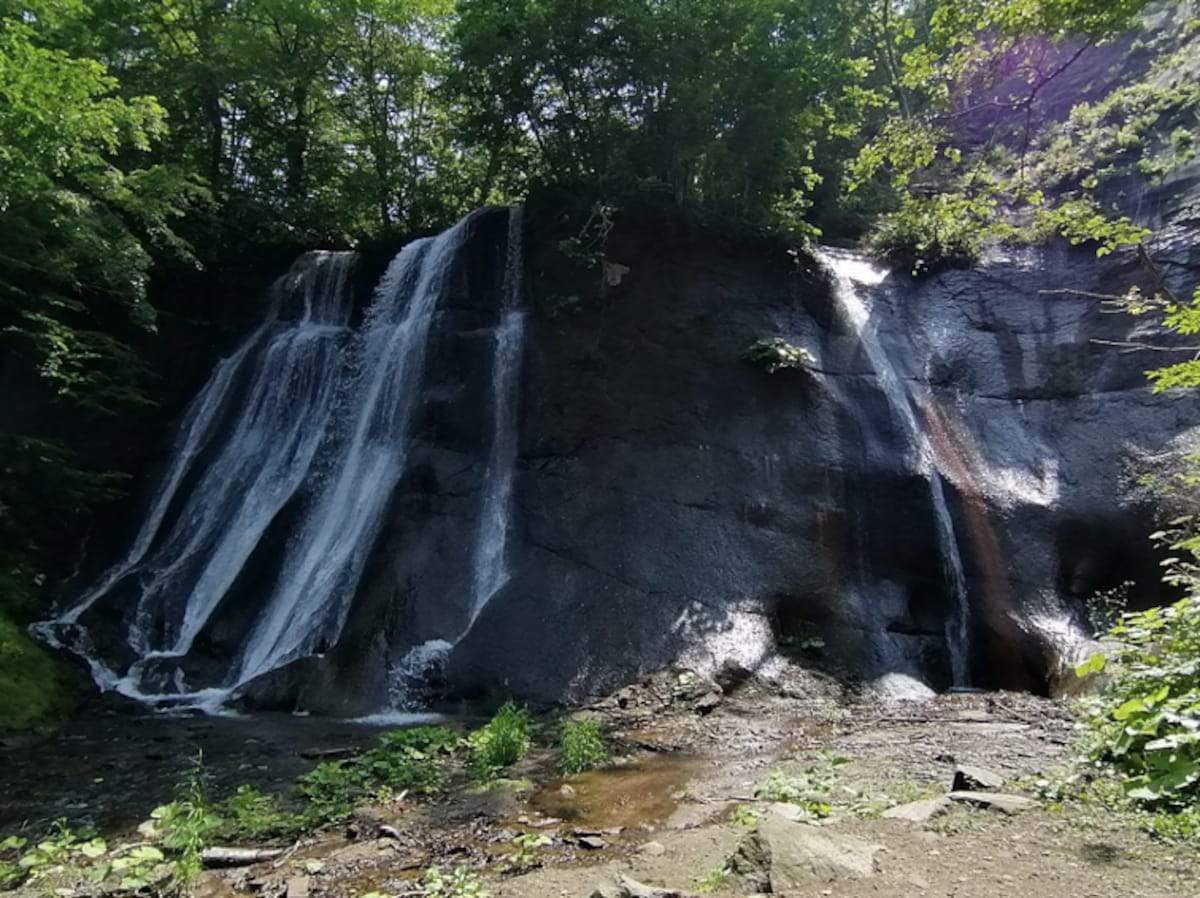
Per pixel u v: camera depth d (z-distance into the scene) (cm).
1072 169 2047
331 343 1884
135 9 2128
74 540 1634
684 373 1605
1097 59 2475
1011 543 1466
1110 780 593
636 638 1257
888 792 679
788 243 1794
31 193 1343
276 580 1505
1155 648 759
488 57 1772
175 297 2050
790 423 1564
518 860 614
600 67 1750
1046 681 1305
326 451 1739
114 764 934
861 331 1759
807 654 1291
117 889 581
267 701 1195
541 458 1523
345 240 2531
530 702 1150
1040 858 468
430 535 1433
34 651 1280
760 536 1430
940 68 883
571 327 1658
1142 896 412
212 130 2402
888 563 1462
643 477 1485
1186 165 1859
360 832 698
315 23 2367
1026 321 1783
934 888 438
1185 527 1334
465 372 1644
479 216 1825
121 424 1834
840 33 1786
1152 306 898
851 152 2275
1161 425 1516
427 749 943
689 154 1727
